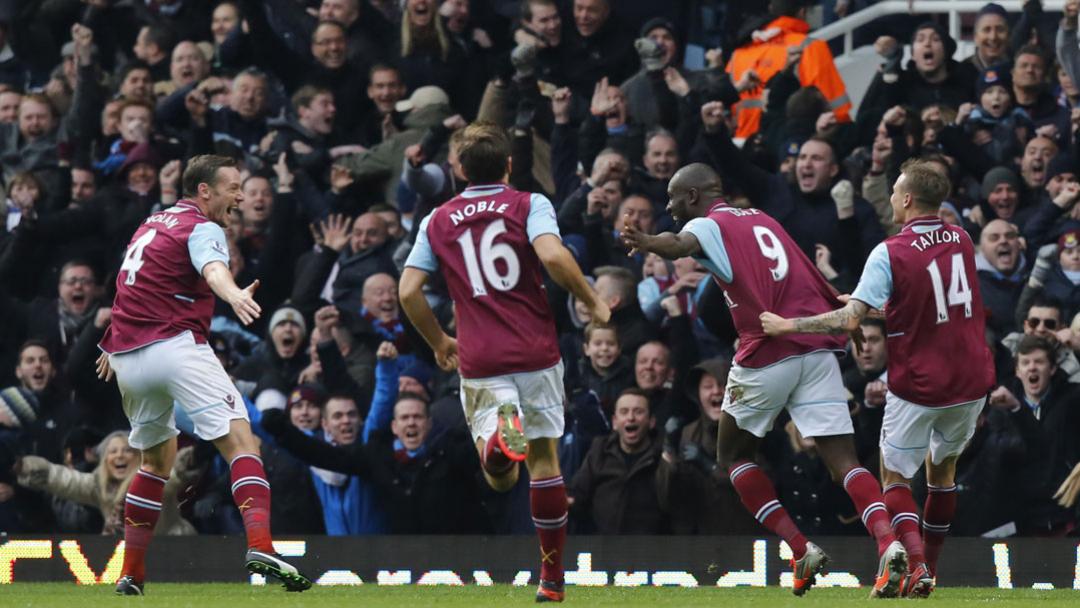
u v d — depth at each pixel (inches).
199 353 819.4
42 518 1369.3
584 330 1389.0
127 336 820.6
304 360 1434.5
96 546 1213.1
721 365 1263.5
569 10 1673.2
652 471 1247.5
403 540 1211.9
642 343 1373.0
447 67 1672.0
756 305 828.6
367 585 1155.9
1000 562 1160.8
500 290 754.2
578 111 1642.5
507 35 1743.4
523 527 1280.8
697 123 1553.9
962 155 1513.3
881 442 876.6
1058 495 1222.3
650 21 1653.5
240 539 1217.4
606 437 1272.1
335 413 1315.2
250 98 1643.7
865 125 1567.4
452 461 1291.8
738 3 1781.5
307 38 1743.4
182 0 1811.0
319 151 1589.6
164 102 1652.3
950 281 839.1
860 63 1761.8
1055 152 1480.1
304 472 1322.6
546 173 1593.3
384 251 1502.2
